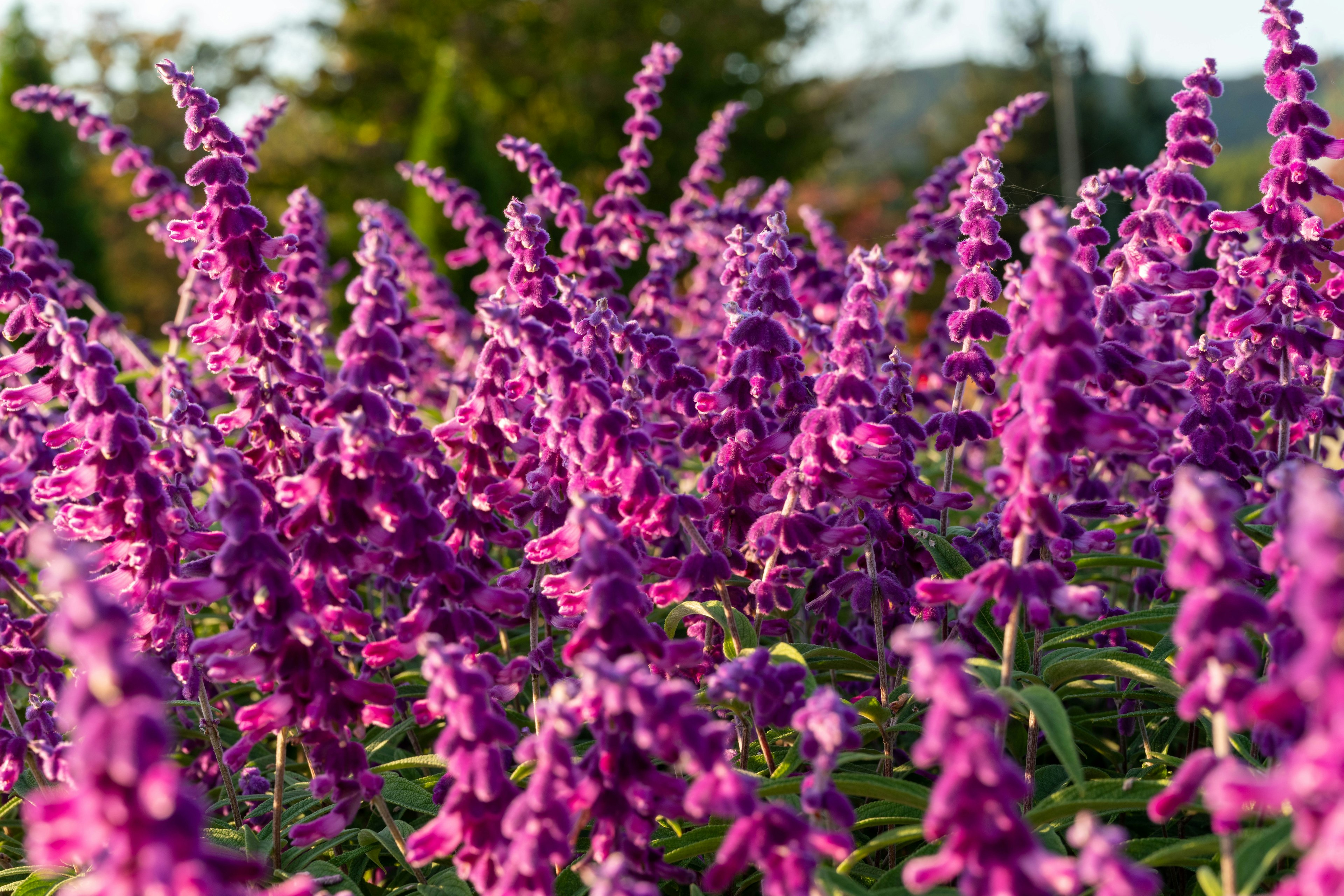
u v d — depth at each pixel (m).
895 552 3.79
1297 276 3.73
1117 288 3.60
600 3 39.41
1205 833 3.63
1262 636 3.45
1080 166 40.28
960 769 1.72
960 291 3.79
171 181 7.31
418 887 3.13
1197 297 3.60
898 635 1.77
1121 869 1.69
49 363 3.36
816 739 2.21
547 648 3.70
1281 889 1.69
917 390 6.66
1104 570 5.64
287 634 2.64
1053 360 2.27
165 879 1.45
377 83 42.81
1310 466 3.40
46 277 5.57
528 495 3.82
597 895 1.83
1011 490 2.48
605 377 3.49
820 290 6.48
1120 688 3.96
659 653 2.38
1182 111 3.78
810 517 3.24
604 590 2.33
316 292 5.43
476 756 2.24
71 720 1.49
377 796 2.98
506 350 3.36
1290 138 3.61
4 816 3.87
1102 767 4.46
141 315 44.91
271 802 3.85
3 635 3.58
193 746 4.98
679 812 2.45
